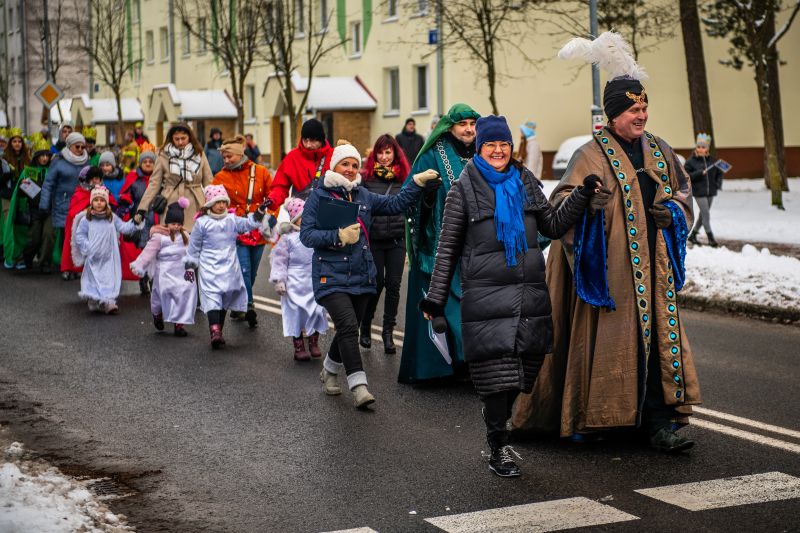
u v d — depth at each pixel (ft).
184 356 36.17
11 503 19.62
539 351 22.35
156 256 40.45
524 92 129.29
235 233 38.09
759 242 66.85
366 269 29.04
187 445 25.17
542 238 29.19
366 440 25.45
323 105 137.80
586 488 21.48
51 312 46.11
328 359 30.25
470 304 22.27
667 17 122.83
